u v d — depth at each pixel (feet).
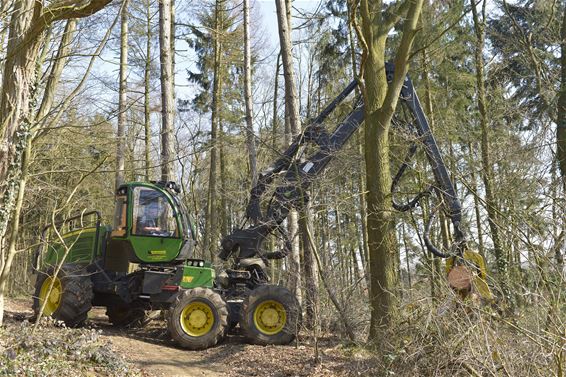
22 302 57.67
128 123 59.47
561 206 23.38
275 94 75.97
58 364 23.81
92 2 21.52
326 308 35.81
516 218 26.37
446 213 33.88
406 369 24.89
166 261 37.81
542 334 21.02
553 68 43.55
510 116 45.01
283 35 45.96
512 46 44.96
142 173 61.46
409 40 32.65
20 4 21.35
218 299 34.96
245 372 29.09
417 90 60.18
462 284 28.22
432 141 35.22
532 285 23.22
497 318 22.13
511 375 20.62
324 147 36.73
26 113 22.02
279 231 37.86
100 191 62.59
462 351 22.79
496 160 37.24
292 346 34.32
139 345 33.86
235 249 38.29
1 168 21.47
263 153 54.60
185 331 34.06
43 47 23.07
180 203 39.22
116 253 38.96
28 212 48.91
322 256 41.24
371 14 35.45
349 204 43.42
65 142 35.47
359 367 27.84
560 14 44.19
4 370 21.39
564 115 34.58
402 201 45.47
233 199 62.28
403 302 28.37
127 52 61.77
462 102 62.13
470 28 59.16
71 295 35.68
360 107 37.32
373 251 32.91
